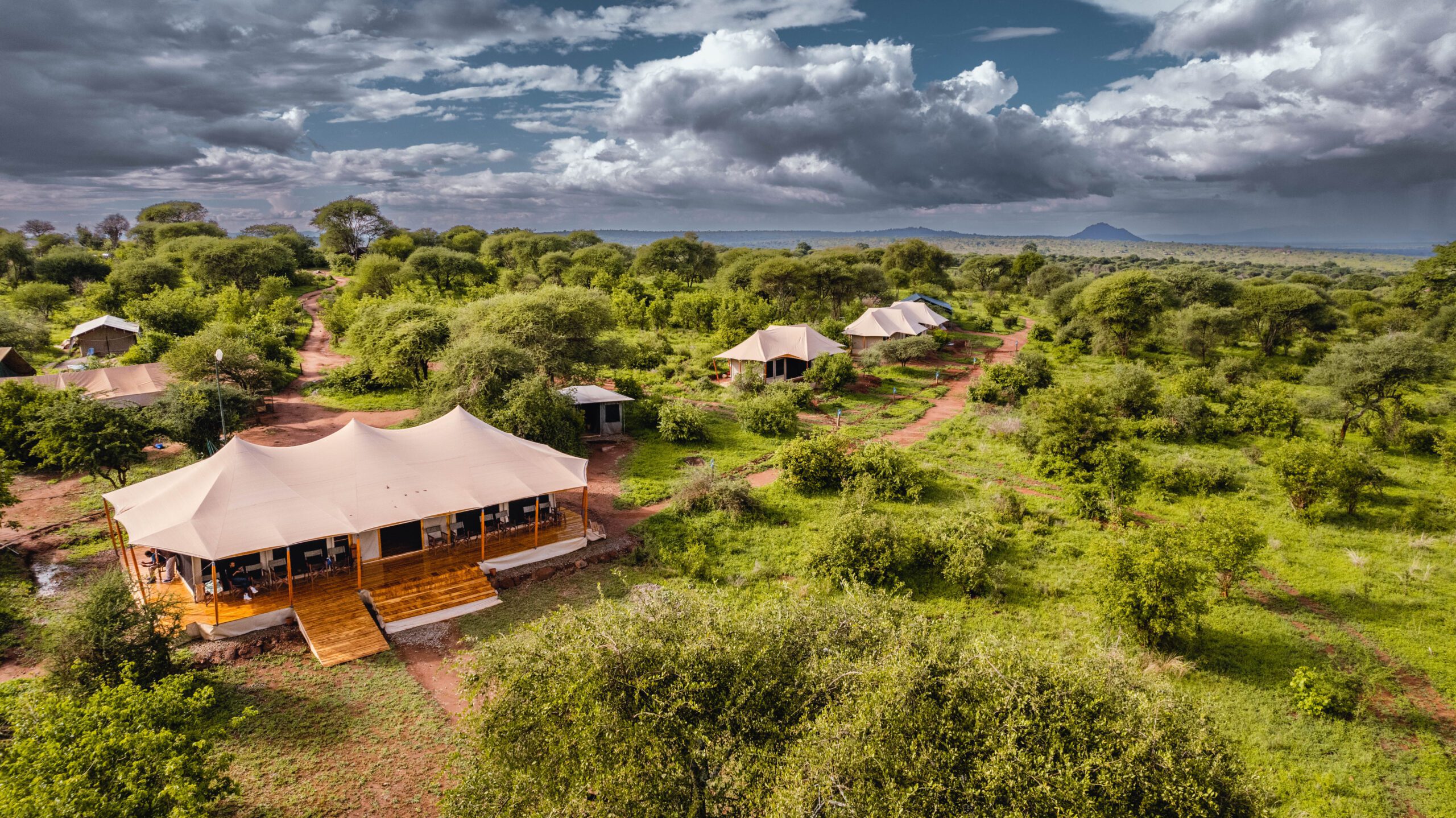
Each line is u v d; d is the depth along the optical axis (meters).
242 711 16.67
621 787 10.05
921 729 9.94
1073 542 25.52
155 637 16.64
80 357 55.97
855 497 28.03
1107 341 63.41
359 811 13.99
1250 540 21.02
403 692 17.73
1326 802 13.90
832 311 86.81
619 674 11.09
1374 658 18.70
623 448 37.00
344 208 151.75
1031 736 9.74
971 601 21.84
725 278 102.62
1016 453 35.69
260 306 79.38
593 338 46.53
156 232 139.50
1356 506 27.86
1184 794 9.14
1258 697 17.22
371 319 48.44
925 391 50.91
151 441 31.45
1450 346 56.16
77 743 10.50
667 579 23.52
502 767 11.01
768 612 13.52
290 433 38.09
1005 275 136.25
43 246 141.12
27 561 23.23
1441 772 14.79
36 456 30.42
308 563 22.28
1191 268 91.44
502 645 12.20
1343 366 37.31
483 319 43.69
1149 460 34.00
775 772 10.17
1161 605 18.33
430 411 36.00
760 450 36.91
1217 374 49.25
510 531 25.58
